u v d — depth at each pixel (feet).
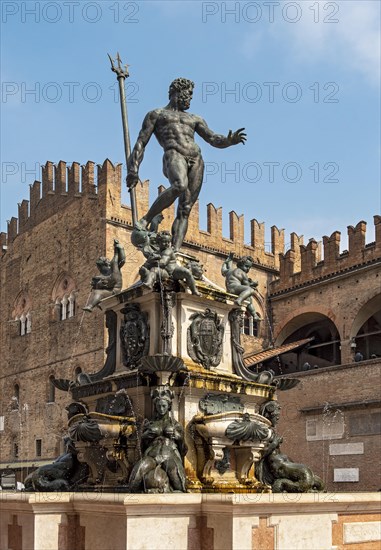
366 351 168.04
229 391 40.19
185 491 35.12
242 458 38.55
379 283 162.40
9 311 206.39
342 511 33.12
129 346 41.39
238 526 29.27
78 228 179.63
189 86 46.62
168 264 40.65
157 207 45.03
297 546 31.01
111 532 29.78
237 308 43.78
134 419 37.68
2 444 197.98
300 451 148.05
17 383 197.88
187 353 40.86
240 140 46.39
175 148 45.52
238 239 195.93
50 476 40.45
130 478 34.55
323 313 176.04
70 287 181.27
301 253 185.47
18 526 33.30
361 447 136.67
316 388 148.15
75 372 173.37
